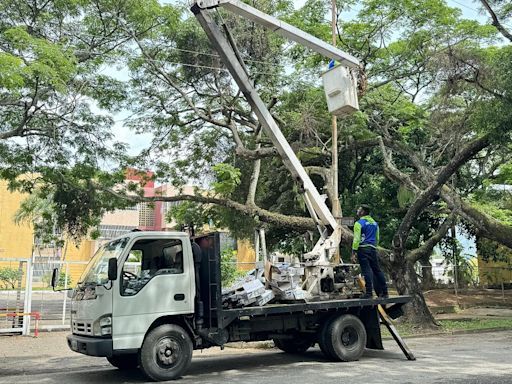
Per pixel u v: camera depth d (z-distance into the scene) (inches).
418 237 977.5
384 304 437.1
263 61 724.0
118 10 613.0
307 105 723.4
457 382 315.3
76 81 578.6
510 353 447.8
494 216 817.5
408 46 719.7
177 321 370.6
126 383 347.3
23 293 786.2
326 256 449.1
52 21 562.3
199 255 379.9
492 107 534.3
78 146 625.9
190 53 716.7
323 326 421.1
